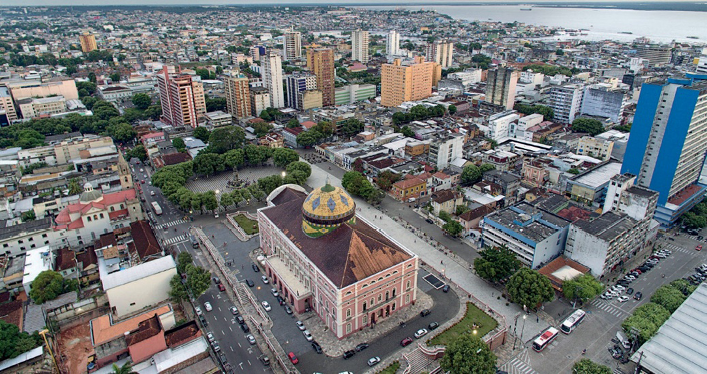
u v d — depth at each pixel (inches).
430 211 7696.9
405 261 5251.0
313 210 5428.2
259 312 5388.8
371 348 4852.4
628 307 5477.4
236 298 5728.3
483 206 7485.2
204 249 6884.8
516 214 6688.0
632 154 7519.7
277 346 4884.4
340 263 4980.3
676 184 7406.5
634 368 4552.2
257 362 4707.2
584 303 5536.4
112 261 6299.2
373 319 5211.6
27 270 5871.1
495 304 5561.0
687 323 4618.6
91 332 4714.6
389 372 4510.3
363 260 5034.5
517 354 4785.9
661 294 5246.1
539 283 5231.3
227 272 6225.4
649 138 7253.9
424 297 5684.1
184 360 4409.5
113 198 7244.1
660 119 7066.9
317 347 4813.0
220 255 6658.5
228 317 5388.8
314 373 4498.0
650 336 4613.7
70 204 7337.6
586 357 4724.4
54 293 5403.5
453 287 5880.9
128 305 5428.2
